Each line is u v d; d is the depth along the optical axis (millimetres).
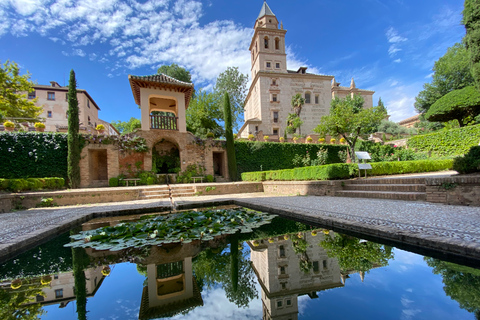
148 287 1819
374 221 3316
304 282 1744
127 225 4102
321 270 1968
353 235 3193
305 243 2855
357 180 7859
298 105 29797
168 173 15086
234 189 11977
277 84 31734
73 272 2213
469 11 7277
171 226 3773
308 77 32688
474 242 2051
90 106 29406
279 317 1216
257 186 12539
